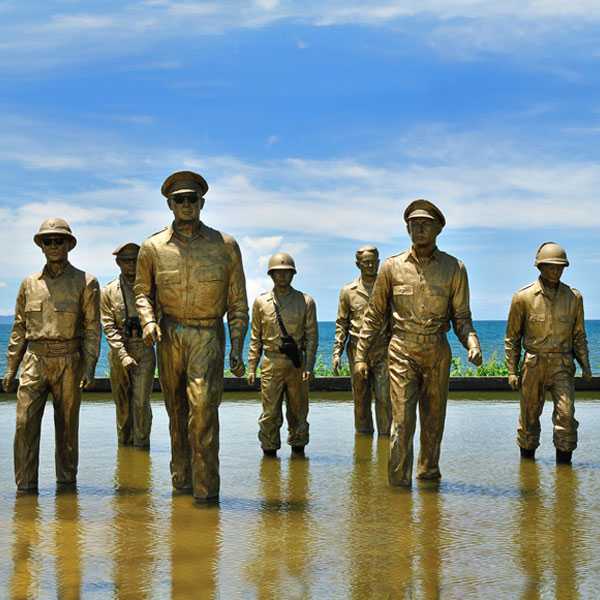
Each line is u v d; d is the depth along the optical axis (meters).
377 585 6.19
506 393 19.45
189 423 8.88
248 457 11.68
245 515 8.28
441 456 11.54
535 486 9.62
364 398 13.89
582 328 11.38
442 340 9.77
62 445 9.72
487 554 6.95
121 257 12.65
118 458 11.59
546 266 11.27
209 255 9.02
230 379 19.83
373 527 7.81
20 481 9.36
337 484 9.80
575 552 7.00
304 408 12.03
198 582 6.26
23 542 7.31
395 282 9.81
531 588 6.13
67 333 9.49
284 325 11.88
